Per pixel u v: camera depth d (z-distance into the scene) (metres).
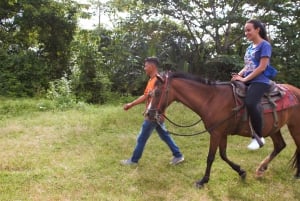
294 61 14.40
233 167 5.53
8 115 9.68
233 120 5.09
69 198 4.76
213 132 5.10
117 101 13.12
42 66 14.48
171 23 14.97
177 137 7.88
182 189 5.19
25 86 13.97
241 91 5.09
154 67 5.62
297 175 5.79
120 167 5.94
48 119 9.23
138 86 14.15
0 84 13.47
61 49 16.03
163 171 5.87
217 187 5.29
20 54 14.35
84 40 14.45
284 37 14.41
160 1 14.34
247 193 5.14
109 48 14.23
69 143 7.25
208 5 14.90
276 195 5.11
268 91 5.24
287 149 7.27
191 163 6.25
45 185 5.11
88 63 13.36
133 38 14.54
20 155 6.36
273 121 5.25
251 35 4.97
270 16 14.13
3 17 15.44
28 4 14.74
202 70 15.20
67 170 5.70
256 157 6.68
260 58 4.90
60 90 11.88
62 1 15.58
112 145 7.20
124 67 14.27
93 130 8.26
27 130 8.15
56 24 15.42
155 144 7.26
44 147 6.91
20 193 4.83
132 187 5.19
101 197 4.81
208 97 5.08
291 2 14.57
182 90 5.04
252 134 5.11
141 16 14.74
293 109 5.47
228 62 13.95
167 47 14.91
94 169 5.80
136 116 9.52
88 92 13.11
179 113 9.97
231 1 14.69
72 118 9.39
